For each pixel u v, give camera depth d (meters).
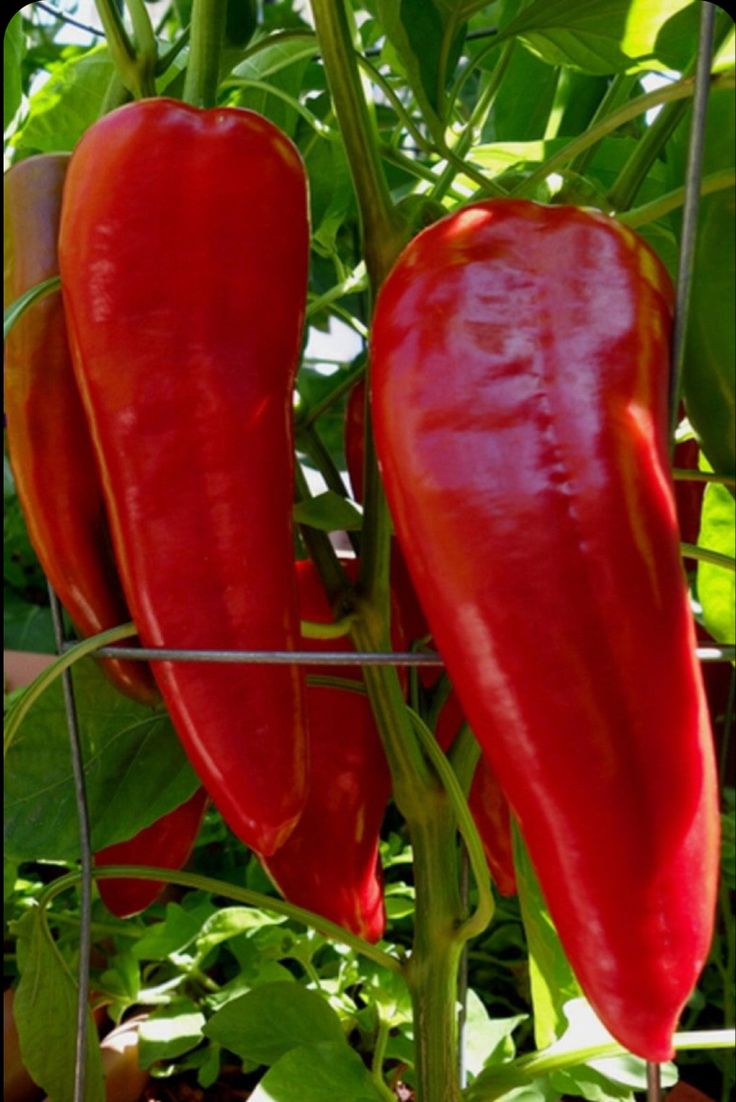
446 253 0.36
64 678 0.45
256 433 0.39
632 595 0.33
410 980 0.46
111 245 0.38
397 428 0.35
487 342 0.35
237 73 0.57
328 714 0.49
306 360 0.90
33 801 0.50
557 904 0.34
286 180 0.39
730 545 0.45
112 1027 0.72
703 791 0.34
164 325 0.38
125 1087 0.63
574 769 0.33
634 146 0.56
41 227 0.43
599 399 0.34
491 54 0.64
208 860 0.83
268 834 0.39
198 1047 0.69
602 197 0.42
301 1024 0.50
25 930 0.48
